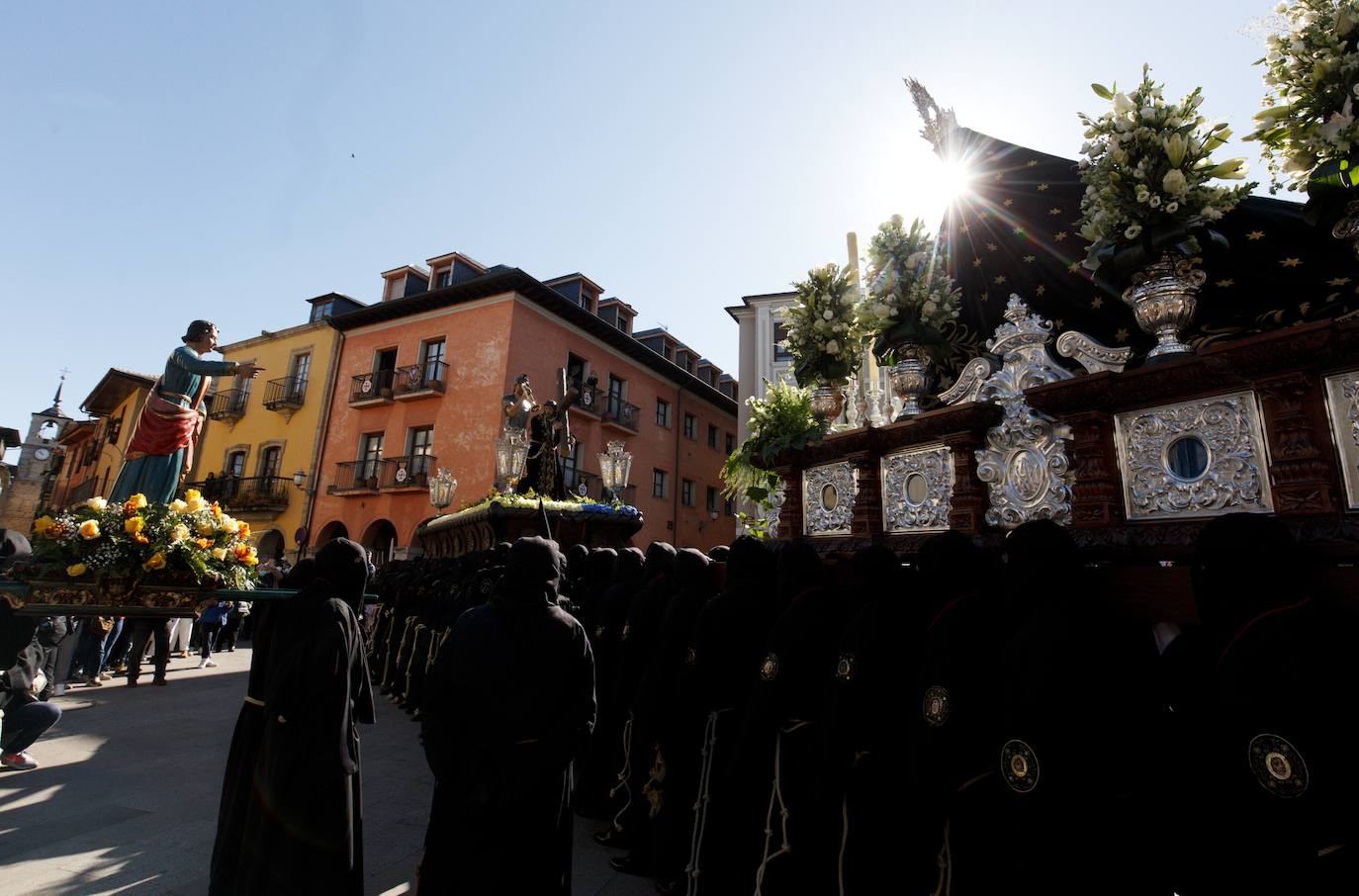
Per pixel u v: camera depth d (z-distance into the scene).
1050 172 3.64
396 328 23.30
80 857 3.74
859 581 2.60
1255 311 2.75
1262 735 1.47
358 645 3.12
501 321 20.89
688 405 29.81
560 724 2.65
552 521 8.45
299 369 25.58
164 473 4.81
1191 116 2.48
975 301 3.89
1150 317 2.46
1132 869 1.72
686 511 28.59
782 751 2.73
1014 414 2.83
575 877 3.60
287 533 23.16
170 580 3.46
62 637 5.70
